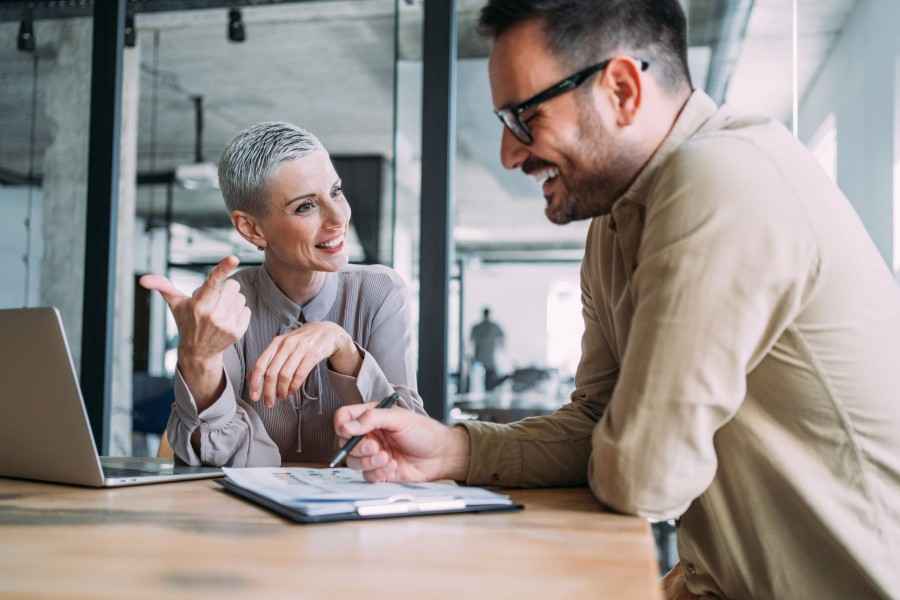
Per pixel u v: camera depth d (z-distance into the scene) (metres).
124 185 4.84
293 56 6.33
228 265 1.19
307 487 0.93
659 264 0.84
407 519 0.80
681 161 0.87
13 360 1.05
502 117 0.95
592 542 0.69
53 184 4.80
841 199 0.91
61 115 4.78
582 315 1.27
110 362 2.86
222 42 6.05
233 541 0.69
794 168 0.87
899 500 0.91
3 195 4.89
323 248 1.59
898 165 2.91
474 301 8.21
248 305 1.65
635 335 0.85
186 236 8.30
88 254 2.87
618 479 0.82
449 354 2.66
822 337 0.89
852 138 2.97
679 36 0.96
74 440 1.02
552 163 0.96
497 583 0.55
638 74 0.91
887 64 2.91
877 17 2.92
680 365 0.81
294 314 1.64
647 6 0.93
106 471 1.14
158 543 0.68
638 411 0.82
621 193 0.98
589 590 0.53
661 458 0.81
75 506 0.88
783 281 0.83
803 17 3.21
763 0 3.28
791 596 0.96
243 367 1.61
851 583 0.94
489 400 4.81
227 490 0.99
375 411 0.96
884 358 0.91
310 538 0.70
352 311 1.69
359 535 0.72
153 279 1.23
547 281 8.41
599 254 1.17
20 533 0.72
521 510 0.86
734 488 0.97
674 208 0.85
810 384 0.90
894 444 0.91
